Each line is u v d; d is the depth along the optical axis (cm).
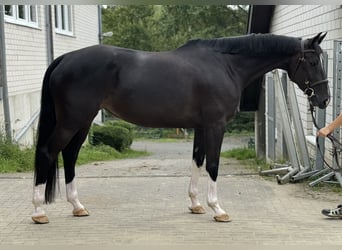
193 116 514
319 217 541
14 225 518
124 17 4131
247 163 1134
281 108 761
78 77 495
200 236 478
